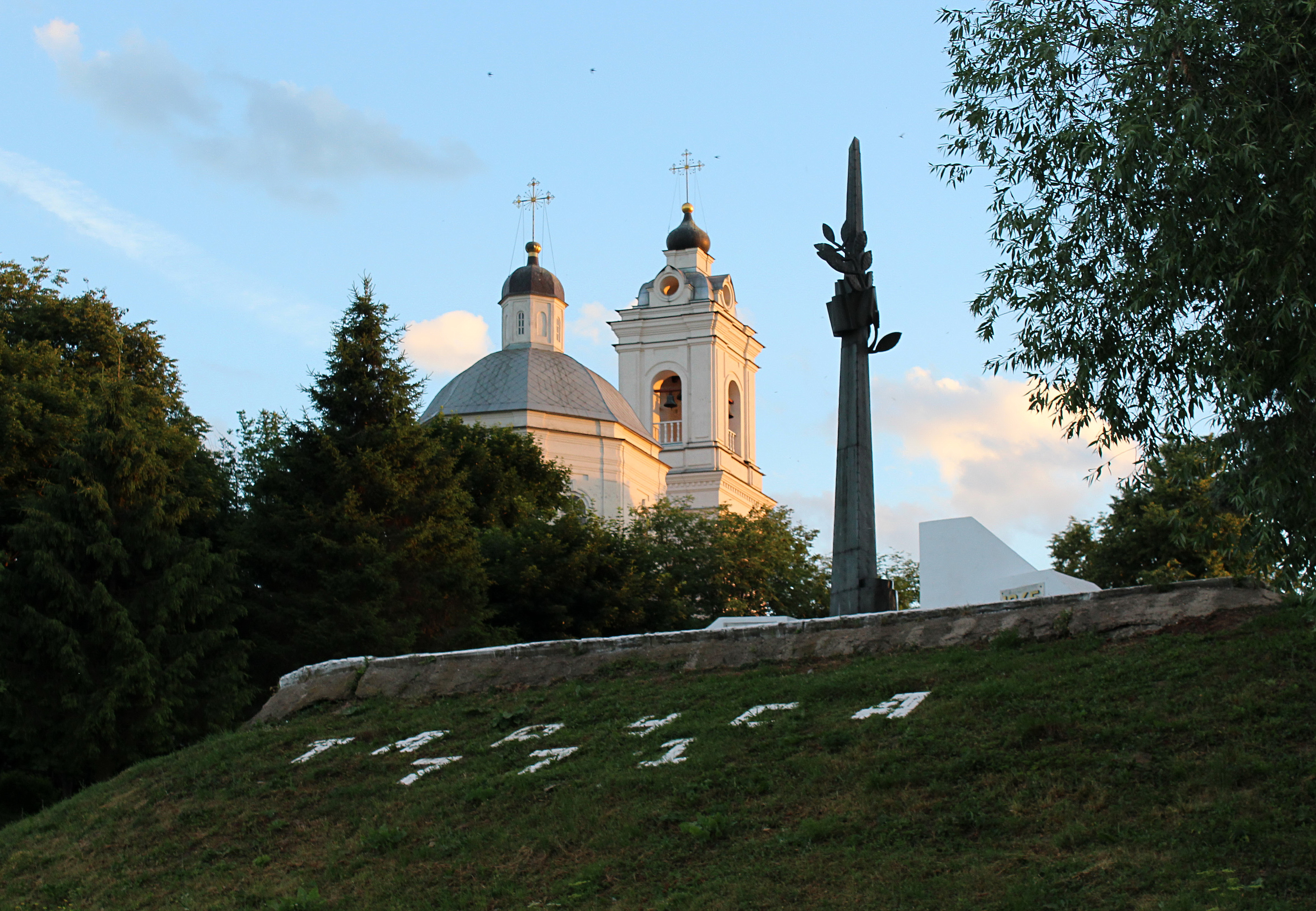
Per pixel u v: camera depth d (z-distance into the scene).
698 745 13.05
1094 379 12.21
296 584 29.56
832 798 11.29
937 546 25.55
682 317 69.38
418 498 31.53
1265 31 11.69
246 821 13.88
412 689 17.44
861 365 18.23
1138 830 9.82
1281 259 11.20
